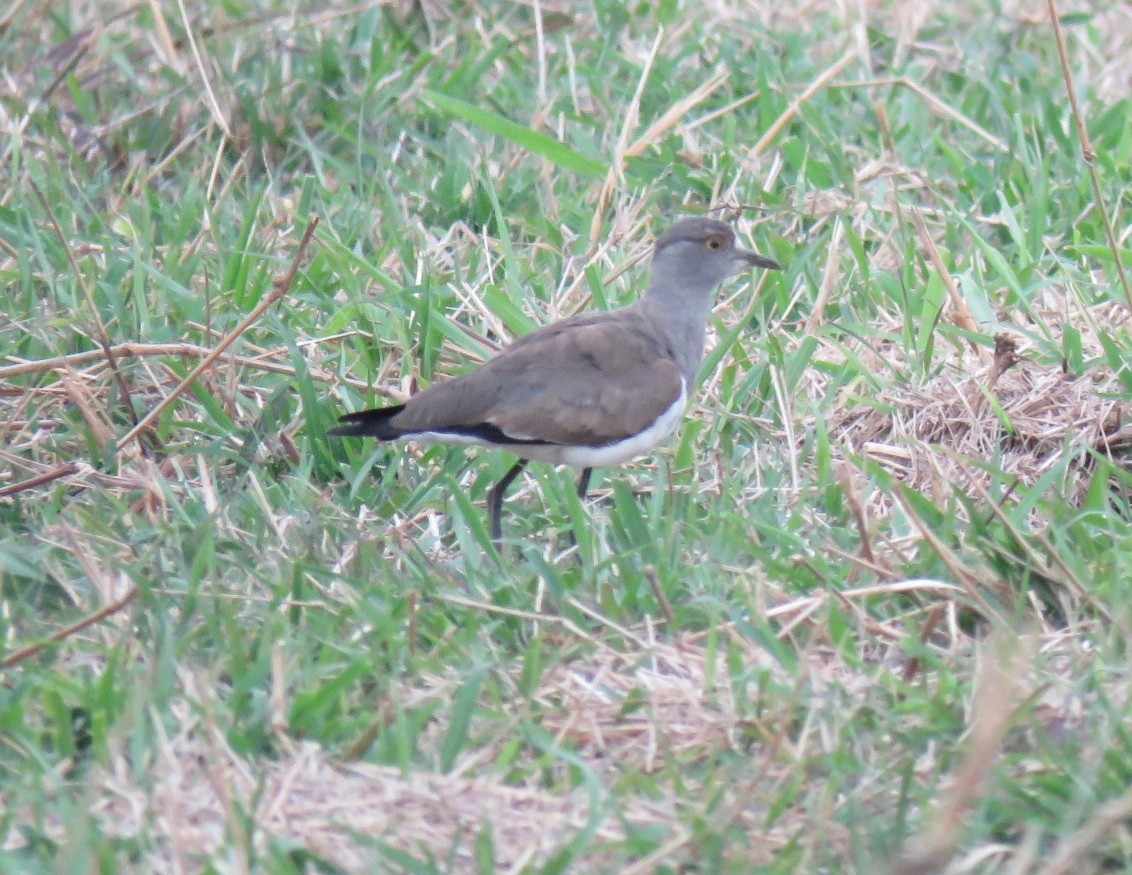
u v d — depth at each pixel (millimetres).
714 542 10336
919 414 12094
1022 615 9555
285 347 12625
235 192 15781
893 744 8500
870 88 17219
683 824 7836
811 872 7570
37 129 16391
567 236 15000
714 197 15195
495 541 10641
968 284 13352
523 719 8586
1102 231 14414
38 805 7664
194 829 7719
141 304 12711
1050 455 11656
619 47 18266
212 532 10000
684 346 11602
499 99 16969
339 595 9750
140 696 8180
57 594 9938
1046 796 7883
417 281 13812
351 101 16703
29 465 11250
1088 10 19500
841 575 10070
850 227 13641
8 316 12789
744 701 8750
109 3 18750
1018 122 15711
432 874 7414
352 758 8336
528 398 10586
